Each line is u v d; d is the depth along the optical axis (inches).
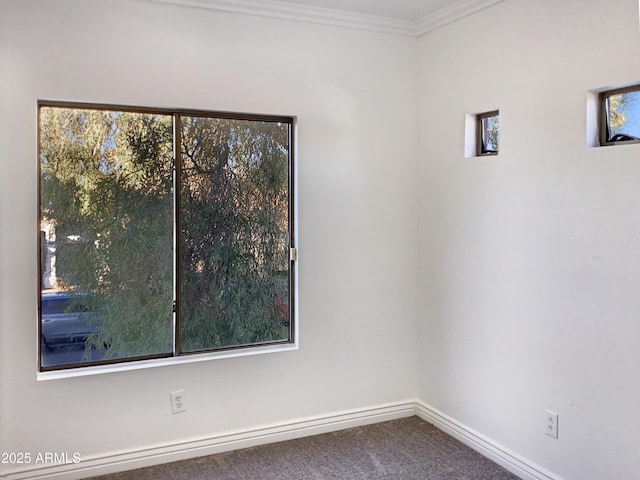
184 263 114.5
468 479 103.4
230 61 114.4
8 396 99.6
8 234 98.7
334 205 125.8
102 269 108.0
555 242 95.7
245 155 119.5
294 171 123.6
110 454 106.5
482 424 114.2
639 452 81.7
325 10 120.4
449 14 120.1
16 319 99.7
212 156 116.3
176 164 112.7
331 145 125.0
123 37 105.5
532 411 101.0
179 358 114.0
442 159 125.6
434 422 129.6
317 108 123.2
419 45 133.3
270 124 121.6
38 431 101.6
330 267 125.8
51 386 102.0
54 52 100.8
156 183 111.8
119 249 109.2
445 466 108.7
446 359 125.3
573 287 92.4
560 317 94.9
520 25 102.8
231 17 114.1
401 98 132.5
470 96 116.3
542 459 99.0
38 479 101.3
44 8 99.8
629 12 82.9
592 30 88.6
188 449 112.8
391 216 132.2
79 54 102.5
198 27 111.3
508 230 106.4
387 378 132.8
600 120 91.0
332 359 126.6
